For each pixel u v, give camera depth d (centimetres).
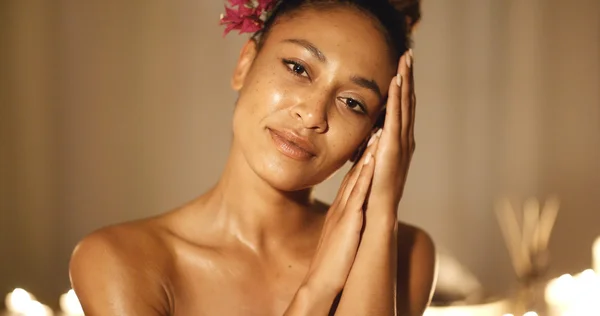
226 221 104
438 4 300
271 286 102
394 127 100
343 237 97
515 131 306
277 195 102
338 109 98
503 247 305
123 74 274
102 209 276
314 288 95
